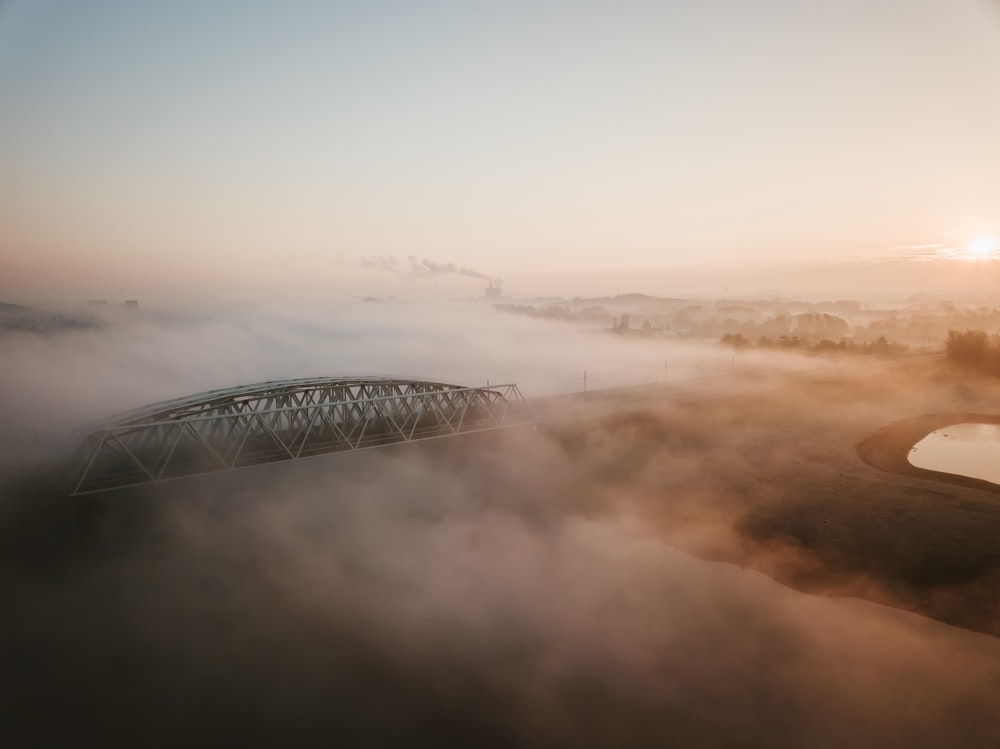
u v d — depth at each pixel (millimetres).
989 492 67938
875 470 76375
